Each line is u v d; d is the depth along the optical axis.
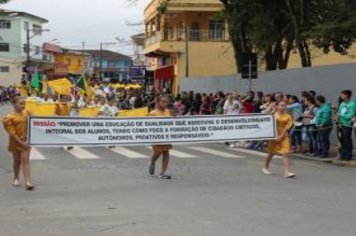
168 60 57.97
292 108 20.05
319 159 18.30
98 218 9.25
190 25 50.81
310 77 24.61
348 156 17.69
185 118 14.87
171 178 13.70
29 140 13.30
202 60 50.00
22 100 12.27
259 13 30.34
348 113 17.61
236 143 22.62
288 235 8.12
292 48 34.56
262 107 21.45
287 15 30.67
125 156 18.27
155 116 14.59
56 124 13.62
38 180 13.29
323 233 8.23
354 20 23.80
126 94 44.06
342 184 12.96
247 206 10.23
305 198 11.06
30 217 9.35
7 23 91.31
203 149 21.38
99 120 14.15
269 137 14.65
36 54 97.56
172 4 48.97
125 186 12.47
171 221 9.00
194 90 42.31
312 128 19.20
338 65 22.48
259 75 29.77
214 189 12.11
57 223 8.90
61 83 35.31
